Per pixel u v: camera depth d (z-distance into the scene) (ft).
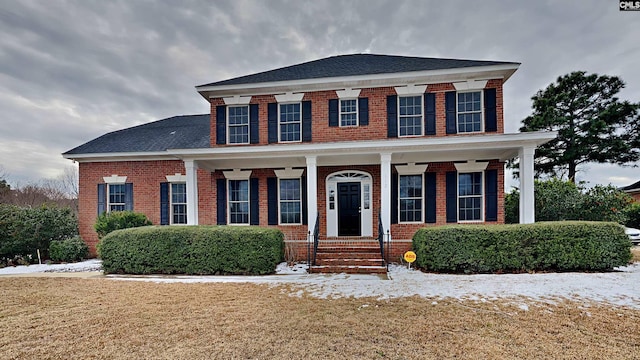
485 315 16.29
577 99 66.74
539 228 27.37
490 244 27.66
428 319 15.84
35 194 110.42
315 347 12.77
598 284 21.71
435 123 36.91
